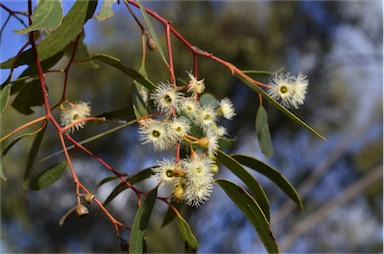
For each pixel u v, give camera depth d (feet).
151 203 4.82
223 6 27.53
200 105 4.97
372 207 29.17
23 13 5.57
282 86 4.97
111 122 5.01
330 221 29.68
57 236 28.04
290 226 28.73
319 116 30.22
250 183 4.94
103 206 5.06
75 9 4.83
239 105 28.45
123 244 4.87
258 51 27.43
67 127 4.88
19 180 26.96
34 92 6.08
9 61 4.97
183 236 5.31
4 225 27.91
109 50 26.96
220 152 4.78
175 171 4.31
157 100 4.58
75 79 26.40
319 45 29.91
